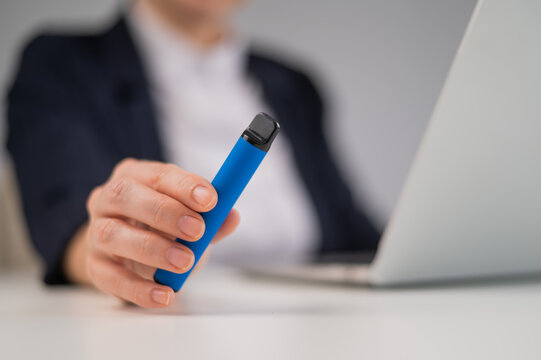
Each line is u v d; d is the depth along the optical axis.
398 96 2.53
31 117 1.02
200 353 0.25
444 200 0.41
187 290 0.60
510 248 0.47
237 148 0.36
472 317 0.35
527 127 0.39
